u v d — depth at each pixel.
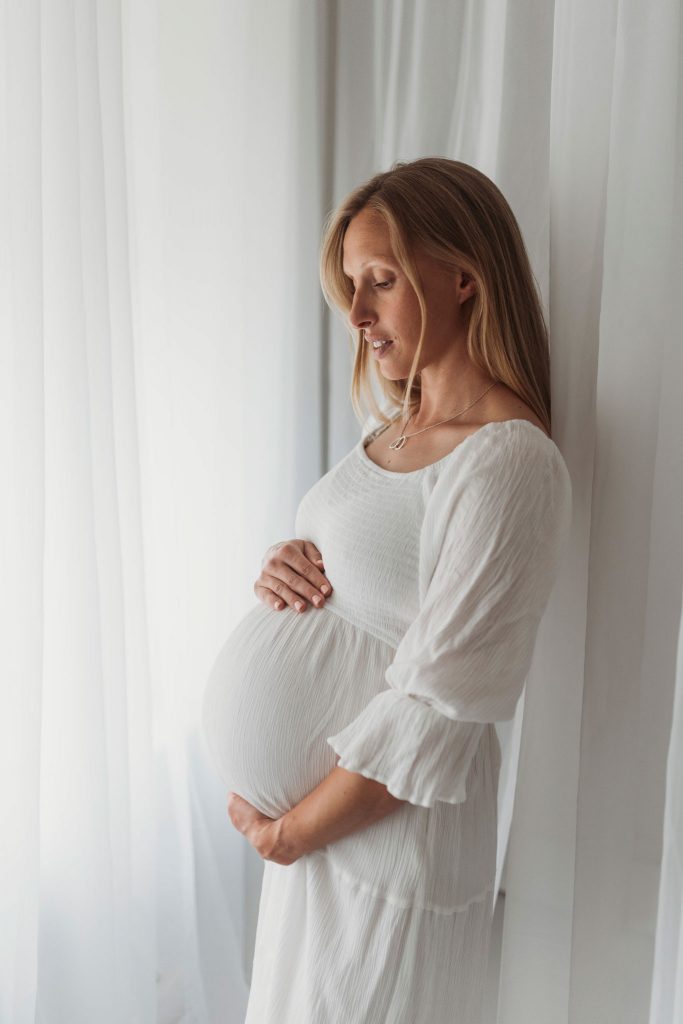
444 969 1.09
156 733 1.60
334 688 1.13
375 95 1.59
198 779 1.70
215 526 1.65
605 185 1.24
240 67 1.54
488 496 1.00
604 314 1.22
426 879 1.05
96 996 1.32
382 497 1.14
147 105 1.43
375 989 1.05
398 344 1.15
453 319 1.15
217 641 1.69
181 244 1.51
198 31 1.48
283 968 1.14
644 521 1.24
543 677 1.34
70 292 1.18
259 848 1.11
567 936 1.37
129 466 1.30
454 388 1.17
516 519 0.99
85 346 1.20
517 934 1.40
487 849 1.15
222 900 1.75
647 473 1.23
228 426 1.64
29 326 1.13
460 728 0.98
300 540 1.31
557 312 1.29
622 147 1.17
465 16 1.44
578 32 1.22
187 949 1.69
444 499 1.05
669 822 1.07
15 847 1.19
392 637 1.12
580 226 1.26
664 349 1.19
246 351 1.64
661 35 1.14
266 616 1.23
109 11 1.21
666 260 1.18
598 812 1.30
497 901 1.84
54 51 1.14
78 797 1.29
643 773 1.27
